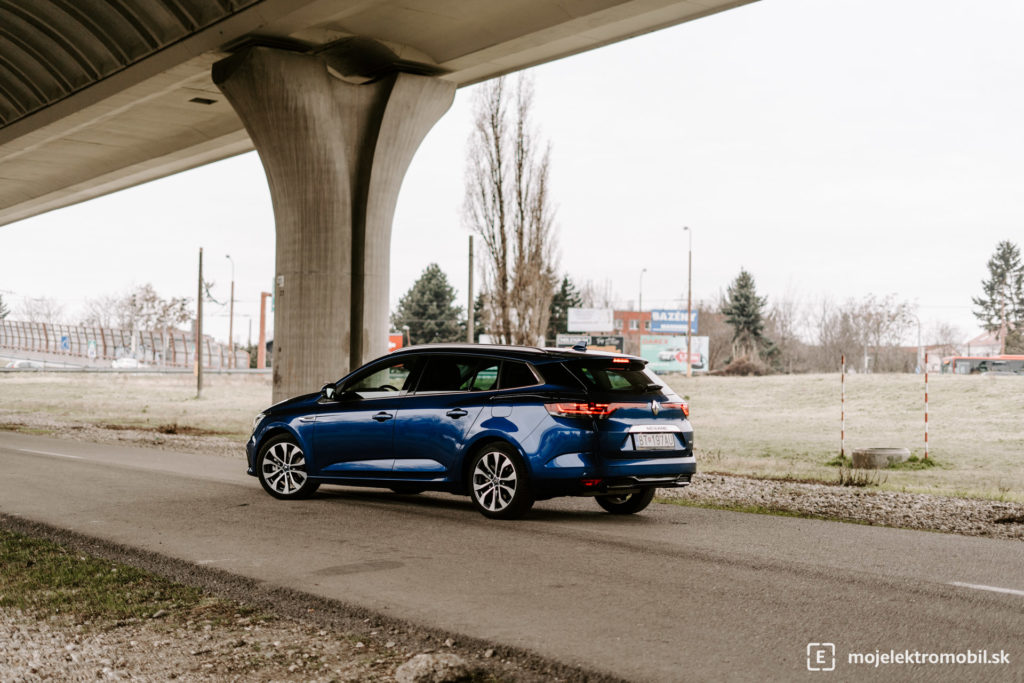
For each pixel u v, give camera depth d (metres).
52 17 23.91
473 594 6.64
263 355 81.06
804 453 21.66
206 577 7.16
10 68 27.70
